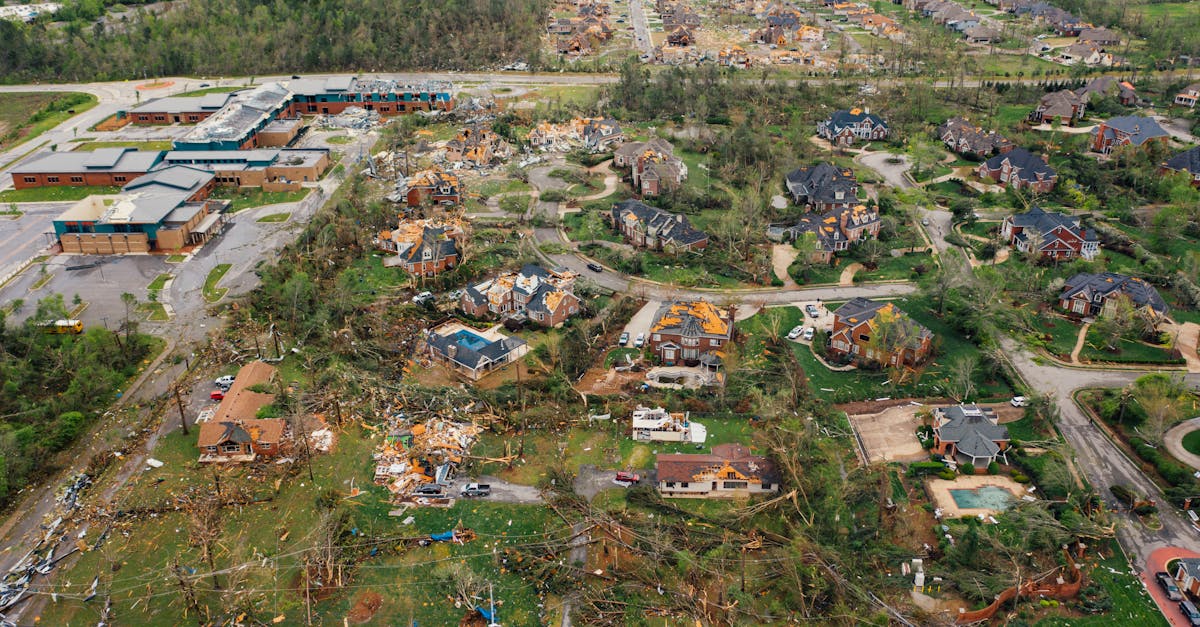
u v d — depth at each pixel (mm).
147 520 100562
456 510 102000
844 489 102250
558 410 119812
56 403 116562
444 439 113188
